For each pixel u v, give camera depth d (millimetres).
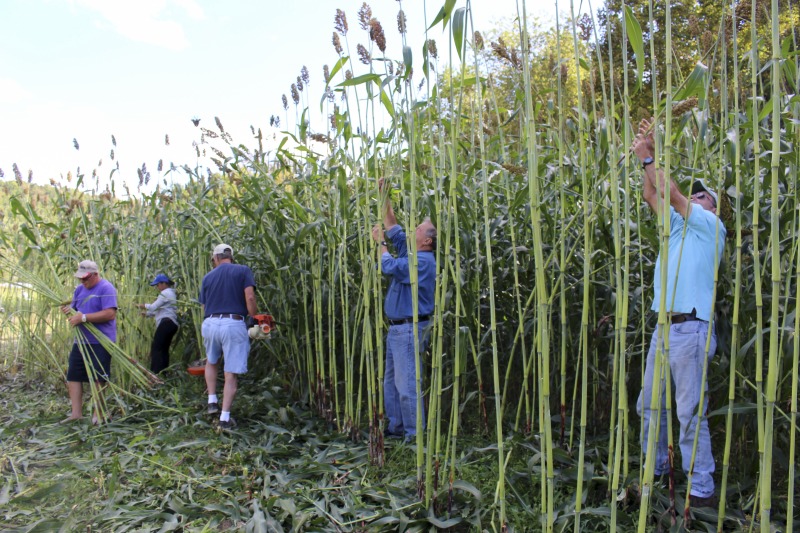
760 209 3473
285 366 5859
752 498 3250
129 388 6035
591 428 4434
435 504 3287
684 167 3686
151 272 7539
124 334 6602
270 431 4812
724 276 3482
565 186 4059
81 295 5500
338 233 4531
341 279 4602
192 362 6820
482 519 3215
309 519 3266
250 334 5352
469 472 3777
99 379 5543
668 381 2807
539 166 4105
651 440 2260
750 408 2617
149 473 3994
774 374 2053
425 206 4586
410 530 3102
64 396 6391
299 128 5035
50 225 6480
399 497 3482
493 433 4496
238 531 3168
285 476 3914
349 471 3971
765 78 4332
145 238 7535
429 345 4648
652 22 2305
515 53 3879
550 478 2525
